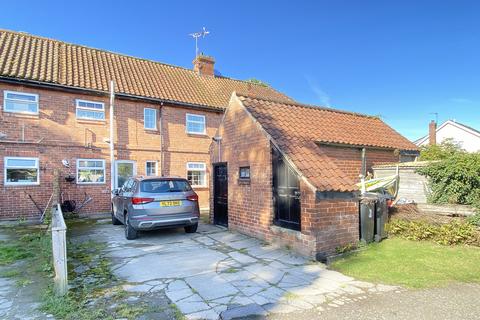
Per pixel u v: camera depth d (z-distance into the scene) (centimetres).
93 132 1404
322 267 593
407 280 509
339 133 1003
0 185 1198
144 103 1552
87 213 1362
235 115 951
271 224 780
